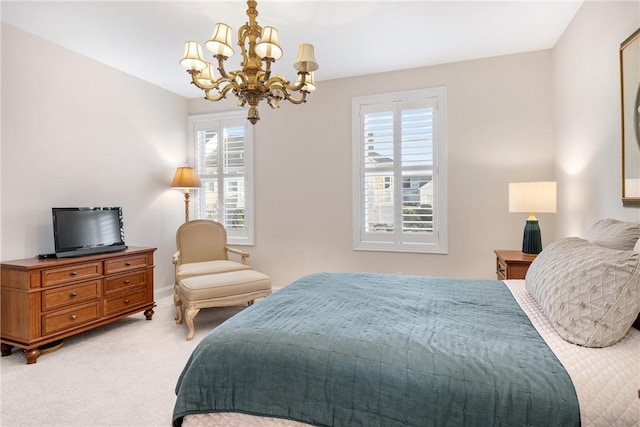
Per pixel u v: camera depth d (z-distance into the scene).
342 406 1.16
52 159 3.12
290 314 1.59
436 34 2.99
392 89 3.79
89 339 2.96
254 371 1.28
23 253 2.91
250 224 4.42
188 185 4.17
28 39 2.93
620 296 1.20
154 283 4.23
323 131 4.08
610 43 2.13
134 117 3.95
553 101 3.27
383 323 1.46
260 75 2.08
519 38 3.08
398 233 3.80
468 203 3.55
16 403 2.00
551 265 1.59
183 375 1.42
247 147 4.42
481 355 1.15
